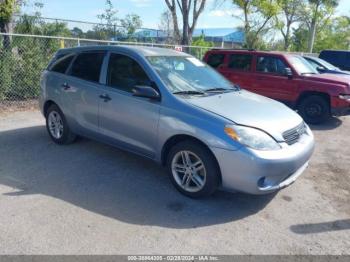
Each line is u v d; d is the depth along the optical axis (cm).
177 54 507
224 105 404
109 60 484
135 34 1616
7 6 920
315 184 468
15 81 909
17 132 651
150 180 450
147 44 1191
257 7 2200
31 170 468
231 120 366
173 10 1689
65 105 539
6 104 877
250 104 425
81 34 1362
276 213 380
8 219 340
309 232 345
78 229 329
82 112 512
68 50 561
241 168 352
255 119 379
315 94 851
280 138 370
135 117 434
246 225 352
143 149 440
